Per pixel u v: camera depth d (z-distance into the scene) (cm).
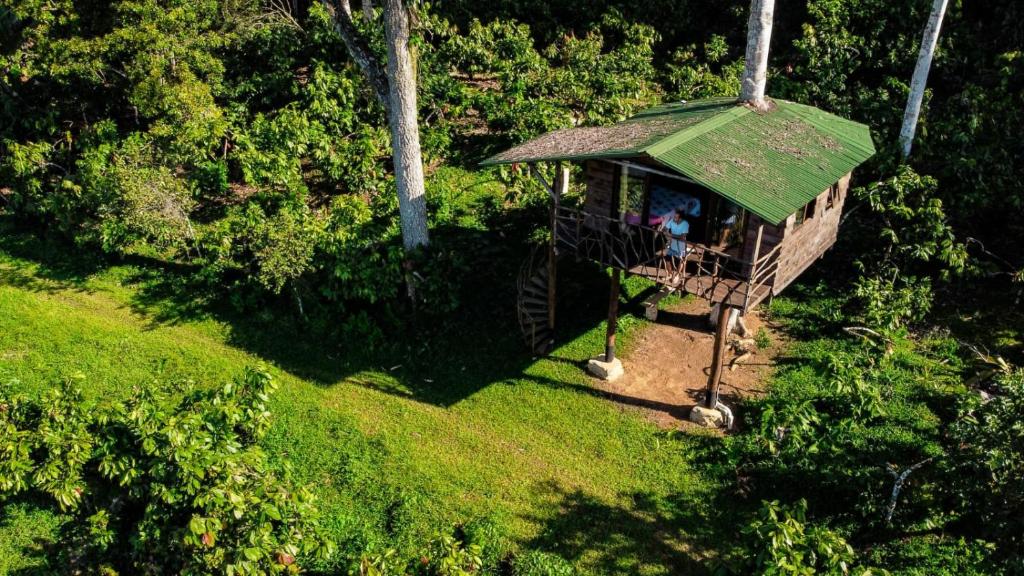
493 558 1612
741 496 1708
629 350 2130
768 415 1733
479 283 2320
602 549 1628
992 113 2445
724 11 3488
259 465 1617
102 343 2181
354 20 3123
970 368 2017
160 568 1580
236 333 2233
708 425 1877
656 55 3403
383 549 1638
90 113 2992
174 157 2572
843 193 1975
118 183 2348
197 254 2492
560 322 2217
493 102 2870
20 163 2589
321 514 1703
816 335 2134
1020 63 2662
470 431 1919
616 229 1903
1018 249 2366
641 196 1822
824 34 2847
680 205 1781
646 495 1734
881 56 2923
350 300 2250
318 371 2112
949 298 2258
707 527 1661
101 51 2552
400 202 2250
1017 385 1500
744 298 1677
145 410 1622
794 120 1906
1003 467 1427
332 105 2734
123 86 2897
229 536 1509
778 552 1319
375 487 1778
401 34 2036
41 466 1594
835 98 2683
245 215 2452
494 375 2080
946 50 2794
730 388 1983
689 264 1825
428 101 2848
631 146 1642
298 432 1917
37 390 2014
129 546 1634
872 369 1952
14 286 2409
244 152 2622
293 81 2939
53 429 1638
